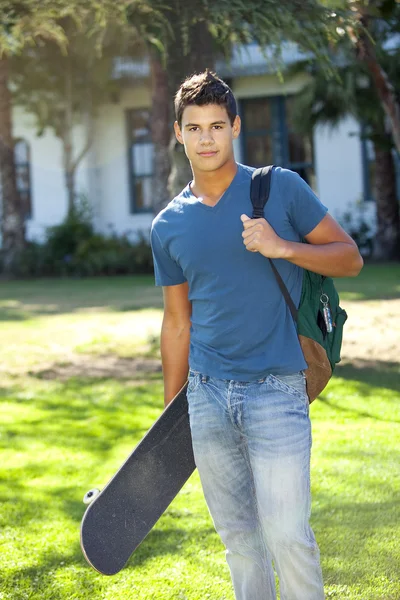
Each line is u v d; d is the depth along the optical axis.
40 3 8.71
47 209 31.97
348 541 4.63
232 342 3.15
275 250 2.98
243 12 8.37
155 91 23.88
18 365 10.97
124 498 3.34
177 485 3.40
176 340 3.48
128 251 26.91
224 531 3.26
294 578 3.05
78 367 10.74
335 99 20.50
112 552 3.31
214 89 3.09
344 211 28.59
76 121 29.22
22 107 31.72
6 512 5.44
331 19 8.49
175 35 9.22
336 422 7.35
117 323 14.52
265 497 3.04
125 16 8.55
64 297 19.73
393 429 7.01
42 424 7.86
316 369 3.22
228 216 3.12
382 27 13.30
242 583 3.27
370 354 10.48
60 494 5.81
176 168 10.09
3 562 4.61
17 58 25.53
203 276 3.16
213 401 3.17
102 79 26.70
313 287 3.23
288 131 29.38
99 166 31.41
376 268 23.05
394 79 18.28
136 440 7.15
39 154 31.84
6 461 6.64
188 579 4.29
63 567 4.54
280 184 3.14
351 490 5.48
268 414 3.06
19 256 27.20
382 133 21.83
